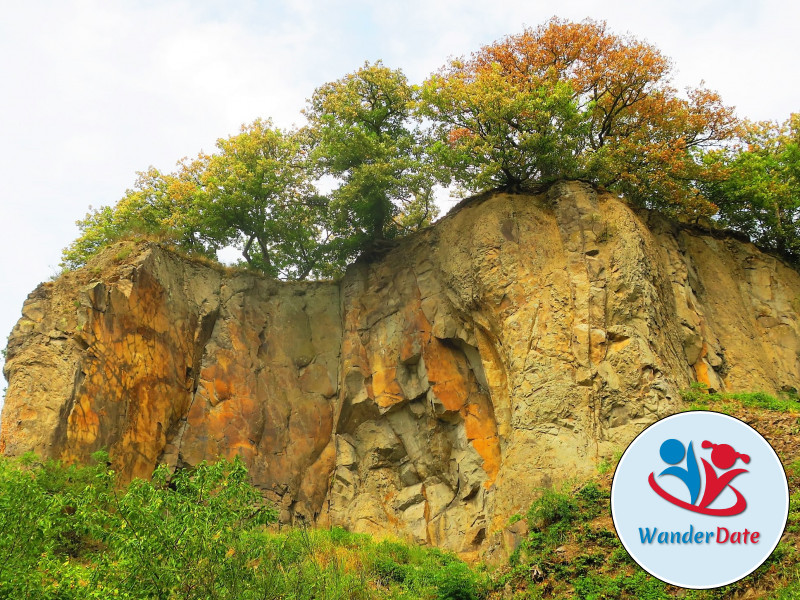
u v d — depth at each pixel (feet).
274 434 88.33
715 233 96.99
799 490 60.18
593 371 74.79
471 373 85.46
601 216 83.25
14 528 48.88
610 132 92.84
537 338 77.51
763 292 92.94
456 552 75.51
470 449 81.25
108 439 77.05
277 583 48.91
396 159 94.63
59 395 76.84
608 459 69.82
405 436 86.38
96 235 107.24
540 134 84.99
